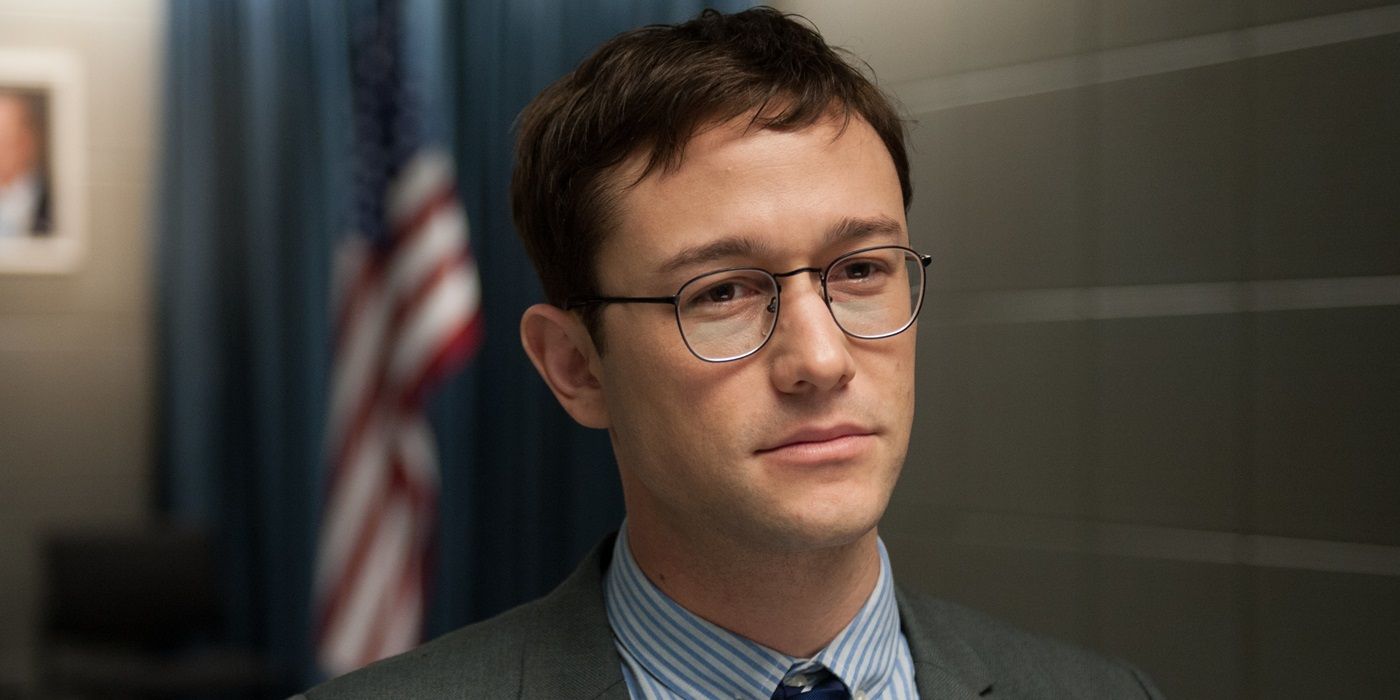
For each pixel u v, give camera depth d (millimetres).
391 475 2699
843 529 825
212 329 2949
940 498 2486
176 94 2959
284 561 2922
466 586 2885
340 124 2926
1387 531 2002
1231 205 2150
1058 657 1062
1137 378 2254
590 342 933
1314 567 2074
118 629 2926
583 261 900
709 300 844
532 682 908
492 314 2938
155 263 2984
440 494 2857
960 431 2457
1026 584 2373
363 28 2865
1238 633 2148
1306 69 2072
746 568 867
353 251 2758
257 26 2932
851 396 836
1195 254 2188
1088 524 2303
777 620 885
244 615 2943
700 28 906
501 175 2932
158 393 2990
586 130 889
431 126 2811
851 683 903
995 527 2410
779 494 823
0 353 3020
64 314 3041
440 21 2887
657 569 916
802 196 833
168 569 2918
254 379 2922
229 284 2963
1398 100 1981
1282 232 2100
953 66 2459
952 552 2463
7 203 3023
